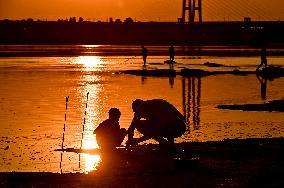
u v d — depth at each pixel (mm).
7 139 34250
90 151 29797
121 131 29094
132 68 116688
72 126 40188
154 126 27984
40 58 168000
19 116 45656
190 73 99375
